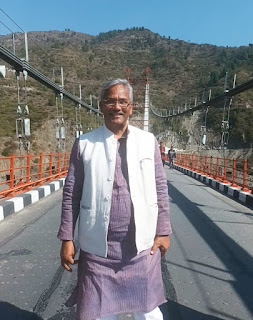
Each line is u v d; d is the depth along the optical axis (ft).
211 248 16.85
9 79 199.11
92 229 6.16
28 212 25.16
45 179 38.55
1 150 126.00
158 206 6.59
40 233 19.11
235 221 23.34
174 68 426.51
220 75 322.96
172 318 9.90
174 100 314.14
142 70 426.10
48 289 11.80
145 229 6.22
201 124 262.67
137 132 6.55
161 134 230.89
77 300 6.40
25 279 12.62
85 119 172.55
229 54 483.51
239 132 236.63
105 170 6.09
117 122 6.27
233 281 12.78
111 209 6.09
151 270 6.46
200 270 13.85
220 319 9.94
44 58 148.66
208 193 38.86
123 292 6.25
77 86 215.92
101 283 6.17
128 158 6.14
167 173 71.26
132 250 6.23
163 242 6.64
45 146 151.33
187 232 19.93
